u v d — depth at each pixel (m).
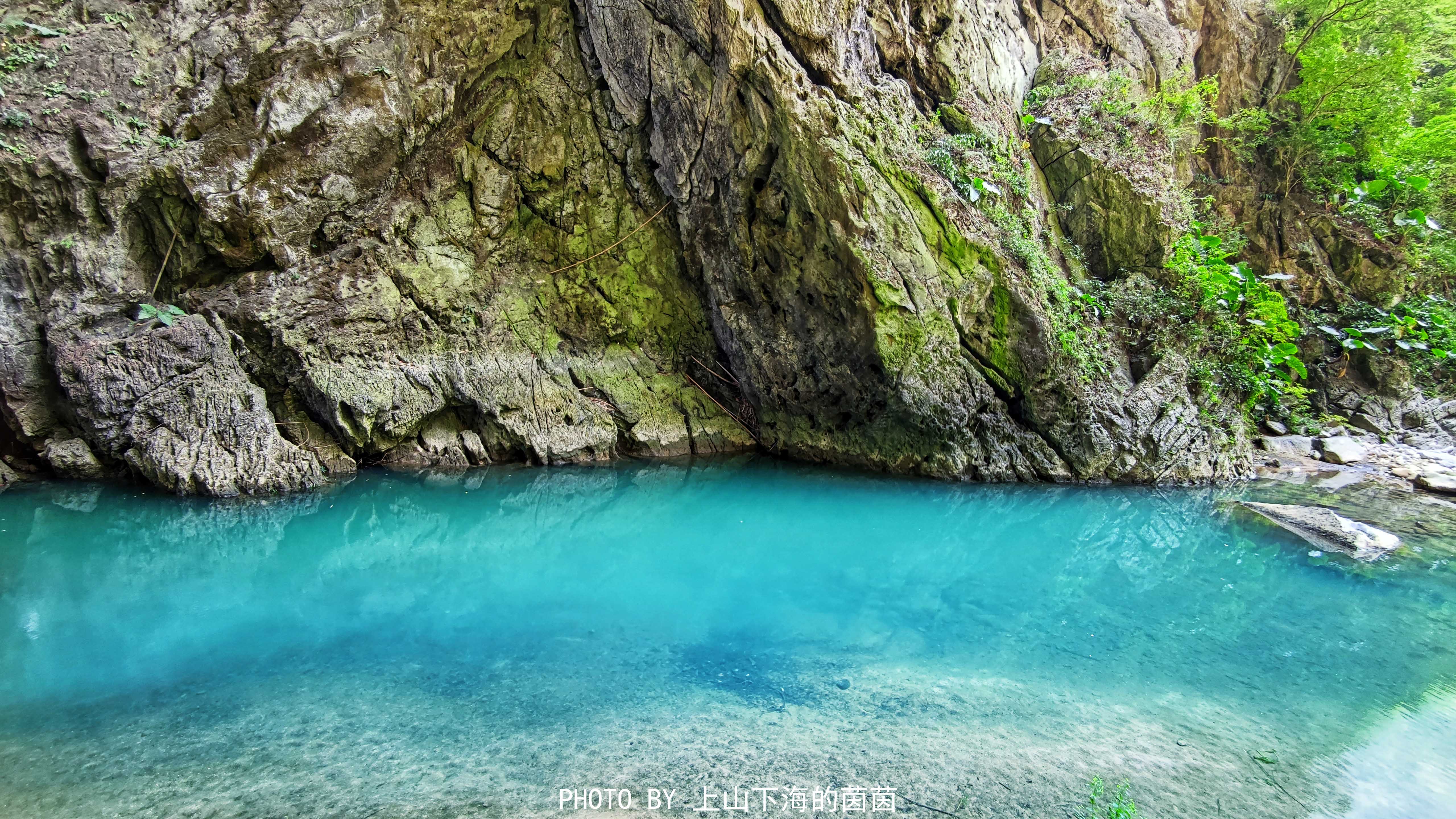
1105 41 11.24
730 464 9.30
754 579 5.45
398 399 8.48
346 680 3.65
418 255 9.14
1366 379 11.23
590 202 10.02
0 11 7.27
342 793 2.68
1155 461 8.37
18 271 7.28
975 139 9.13
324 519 6.82
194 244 8.08
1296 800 2.76
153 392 7.29
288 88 8.11
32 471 7.54
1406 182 11.48
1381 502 7.64
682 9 8.31
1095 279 9.66
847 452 9.12
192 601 4.84
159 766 2.85
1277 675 3.88
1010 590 5.29
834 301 8.41
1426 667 4.02
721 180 8.91
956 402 8.31
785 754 2.98
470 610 4.70
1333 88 11.55
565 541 6.46
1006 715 3.36
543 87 9.63
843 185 7.91
